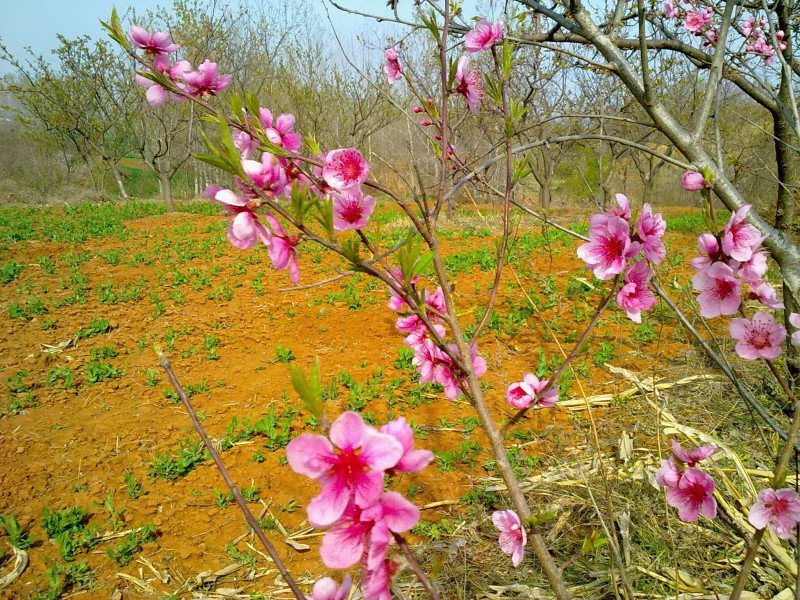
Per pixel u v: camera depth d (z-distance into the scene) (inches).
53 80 688.4
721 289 45.0
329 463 27.4
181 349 231.3
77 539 122.7
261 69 679.7
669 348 203.5
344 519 28.7
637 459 130.4
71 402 185.8
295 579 112.2
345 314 267.7
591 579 99.1
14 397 185.0
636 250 43.9
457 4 53.1
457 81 54.7
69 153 920.3
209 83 47.8
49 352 224.1
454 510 127.3
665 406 140.5
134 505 134.8
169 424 171.6
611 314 249.4
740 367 172.7
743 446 132.0
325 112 636.1
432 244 44.2
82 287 309.9
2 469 147.6
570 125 374.6
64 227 507.8
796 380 134.8
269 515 131.7
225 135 34.5
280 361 216.7
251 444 159.0
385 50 69.4
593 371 193.2
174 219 587.8
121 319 266.1
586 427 155.9
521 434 157.6
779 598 87.4
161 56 46.3
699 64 116.6
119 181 887.1
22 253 393.1
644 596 93.3
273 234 37.1
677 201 666.8
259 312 275.0
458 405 177.0
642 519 107.9
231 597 107.8
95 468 149.3
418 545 114.7
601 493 119.8
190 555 119.7
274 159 37.5
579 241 409.1
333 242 34.7
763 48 120.3
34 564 116.8
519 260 347.6
